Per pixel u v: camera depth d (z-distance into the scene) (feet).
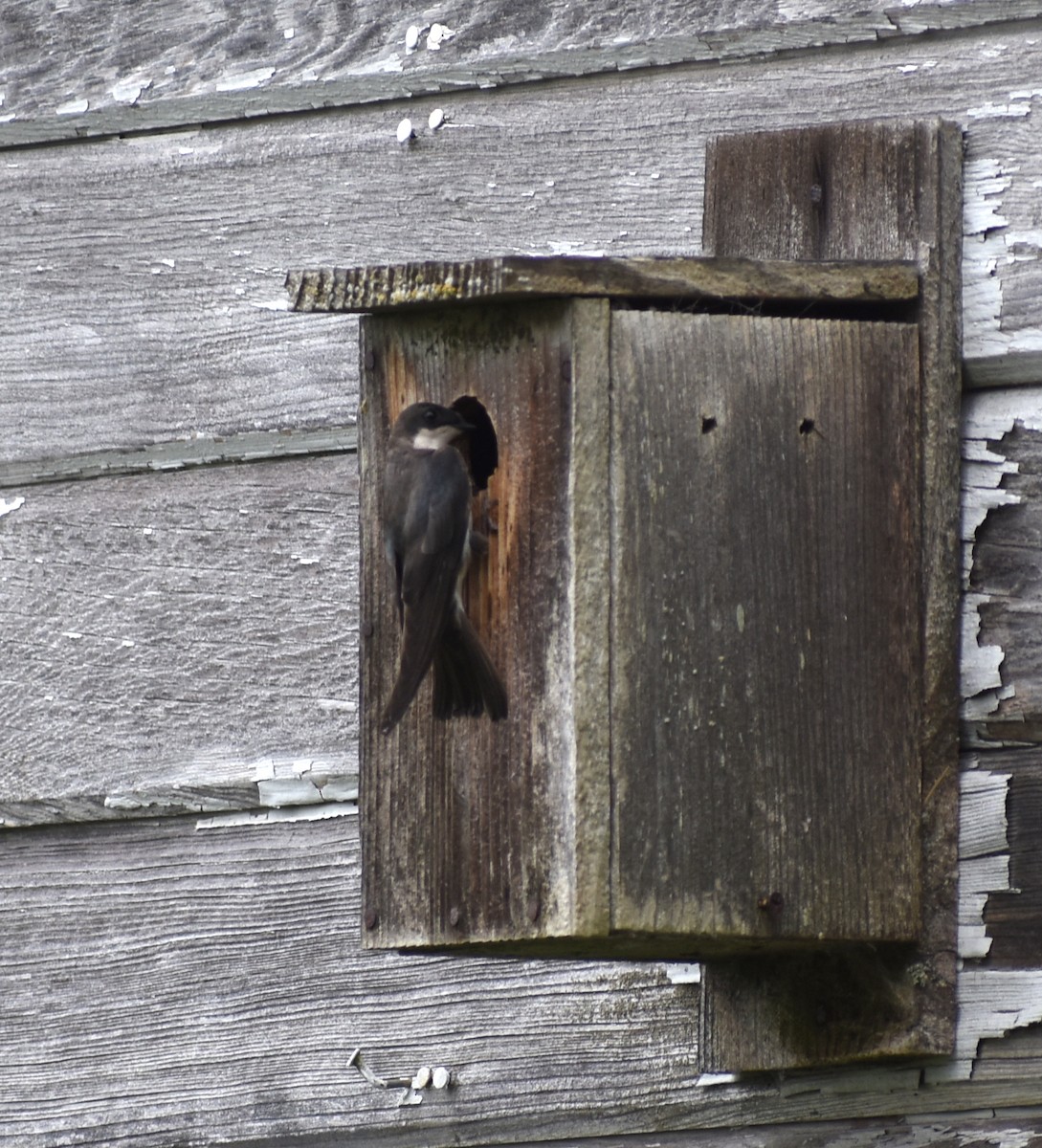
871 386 24.48
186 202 30.22
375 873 24.62
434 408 24.41
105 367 30.35
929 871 24.44
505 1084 27.25
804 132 26.16
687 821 23.04
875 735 24.12
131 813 29.43
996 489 25.09
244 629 29.07
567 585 23.07
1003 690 24.76
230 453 29.48
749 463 23.75
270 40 30.07
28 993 29.91
